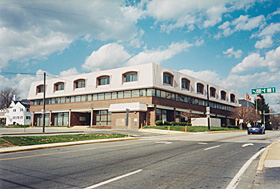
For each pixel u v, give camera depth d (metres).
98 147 15.00
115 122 45.50
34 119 62.62
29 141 16.58
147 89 44.41
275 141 19.92
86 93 52.59
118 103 47.94
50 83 59.56
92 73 52.38
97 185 6.43
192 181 6.88
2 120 86.25
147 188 6.19
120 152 12.61
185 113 50.38
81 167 8.74
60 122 57.94
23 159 10.49
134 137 22.94
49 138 19.02
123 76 48.09
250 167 8.85
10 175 7.55
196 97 55.78
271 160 9.92
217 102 65.06
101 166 8.92
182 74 51.41
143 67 45.16
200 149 14.00
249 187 6.32
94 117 52.22
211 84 61.94
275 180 6.90
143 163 9.52
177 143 17.59
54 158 10.71
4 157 11.12
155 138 23.39
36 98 61.59
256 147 15.28
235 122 74.44
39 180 6.95
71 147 15.25
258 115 66.12
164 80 47.47
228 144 17.12
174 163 9.55
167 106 47.16
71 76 55.75
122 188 6.17
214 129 42.28
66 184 6.53
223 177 7.36
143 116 43.84
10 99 90.56
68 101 56.22
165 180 6.96
